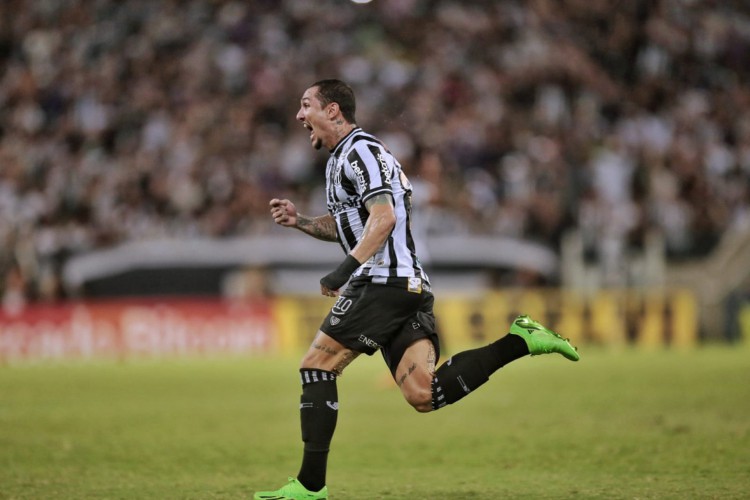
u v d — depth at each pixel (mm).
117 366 61156
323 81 20141
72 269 71438
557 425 32844
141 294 70875
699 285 76750
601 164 84438
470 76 93250
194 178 79375
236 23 94938
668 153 89000
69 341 69000
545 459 26359
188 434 32000
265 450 28641
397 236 19797
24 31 96875
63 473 24750
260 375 53844
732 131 95875
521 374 52906
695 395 41250
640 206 80625
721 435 29719
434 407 19859
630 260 76188
